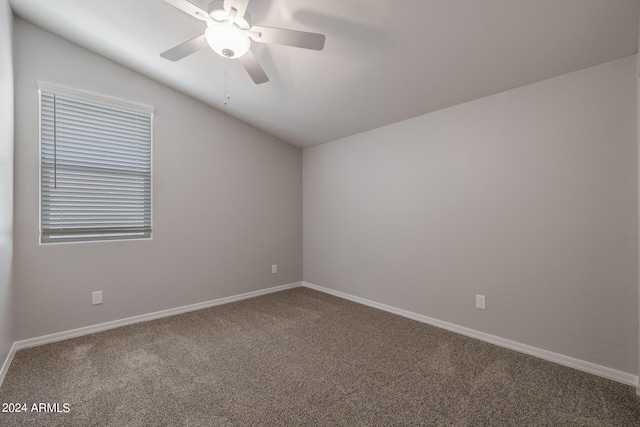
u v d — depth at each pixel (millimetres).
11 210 2232
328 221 4031
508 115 2389
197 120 3375
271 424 1565
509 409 1677
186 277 3307
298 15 1952
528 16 1682
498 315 2467
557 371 2059
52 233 2566
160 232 3123
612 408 1676
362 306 3498
